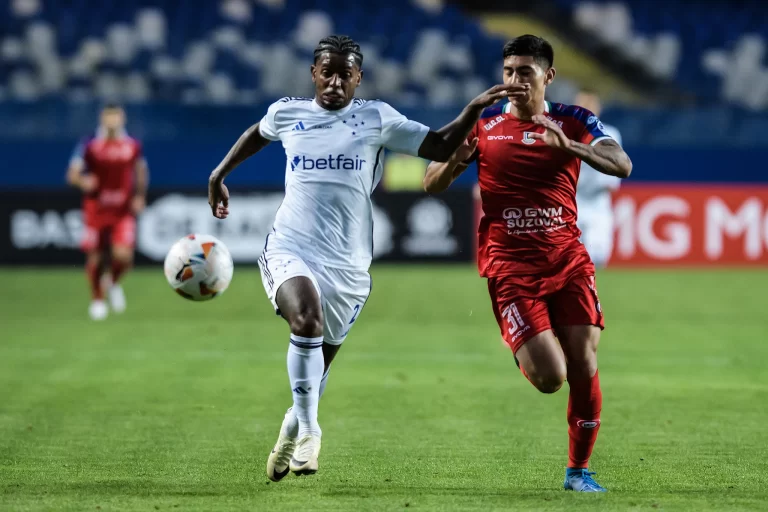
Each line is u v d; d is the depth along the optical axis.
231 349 38.44
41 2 82.56
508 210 19.70
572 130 19.78
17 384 31.31
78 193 67.12
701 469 21.06
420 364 35.38
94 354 37.19
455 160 19.62
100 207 49.00
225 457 22.00
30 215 67.25
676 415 27.03
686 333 43.12
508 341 19.30
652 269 67.75
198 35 82.31
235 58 81.44
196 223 66.56
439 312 49.59
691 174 68.38
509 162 19.69
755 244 68.12
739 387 31.19
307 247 19.42
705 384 31.69
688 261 67.88
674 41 89.44
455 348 39.03
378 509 17.58
